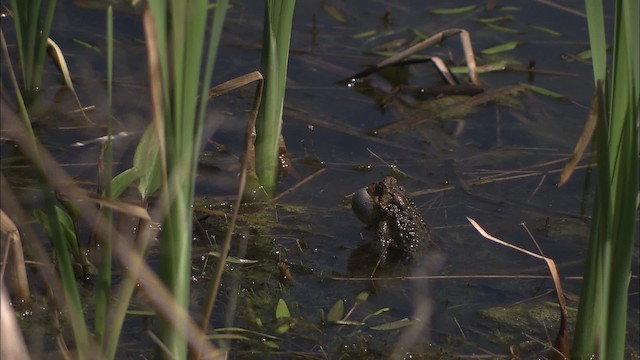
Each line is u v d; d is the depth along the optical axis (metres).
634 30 5.94
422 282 9.71
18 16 11.80
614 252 6.39
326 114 13.36
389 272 9.84
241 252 9.91
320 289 9.41
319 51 14.98
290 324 8.68
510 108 13.90
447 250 10.34
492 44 15.55
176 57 5.49
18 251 8.11
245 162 6.16
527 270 10.07
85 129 11.97
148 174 8.40
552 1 16.89
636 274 9.95
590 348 7.96
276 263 9.80
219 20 5.58
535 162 12.50
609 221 6.36
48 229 8.61
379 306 9.20
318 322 8.77
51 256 8.98
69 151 11.45
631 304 9.42
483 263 10.13
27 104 12.20
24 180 10.55
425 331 8.83
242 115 12.95
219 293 9.08
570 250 10.49
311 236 10.41
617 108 6.51
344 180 11.71
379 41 15.41
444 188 11.70
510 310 9.30
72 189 6.00
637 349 8.62
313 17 15.62
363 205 10.50
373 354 8.33
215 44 5.64
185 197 5.87
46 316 8.15
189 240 6.05
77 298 6.00
